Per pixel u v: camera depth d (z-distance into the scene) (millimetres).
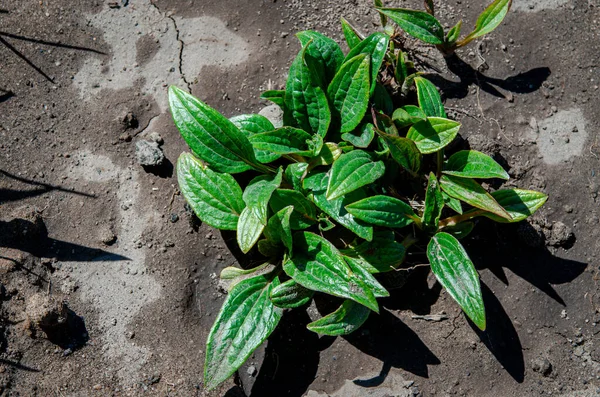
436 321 1016
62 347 999
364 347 1014
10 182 1029
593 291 1024
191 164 995
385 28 1059
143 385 994
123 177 1038
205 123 971
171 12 1081
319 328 965
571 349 1016
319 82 1006
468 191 989
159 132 1050
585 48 1078
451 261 974
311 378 1008
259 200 953
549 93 1064
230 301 973
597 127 1059
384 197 972
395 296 1024
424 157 1039
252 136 982
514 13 1088
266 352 1012
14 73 1057
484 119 1056
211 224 986
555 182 1045
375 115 993
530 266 1028
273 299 963
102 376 995
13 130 1043
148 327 1009
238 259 1027
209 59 1069
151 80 1062
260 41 1074
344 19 1047
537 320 1019
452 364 1009
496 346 1012
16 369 988
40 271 1011
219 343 960
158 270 1021
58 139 1045
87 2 1080
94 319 1008
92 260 1019
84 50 1068
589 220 1038
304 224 991
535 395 1005
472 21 1081
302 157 1005
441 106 1006
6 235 1011
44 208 1026
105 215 1029
